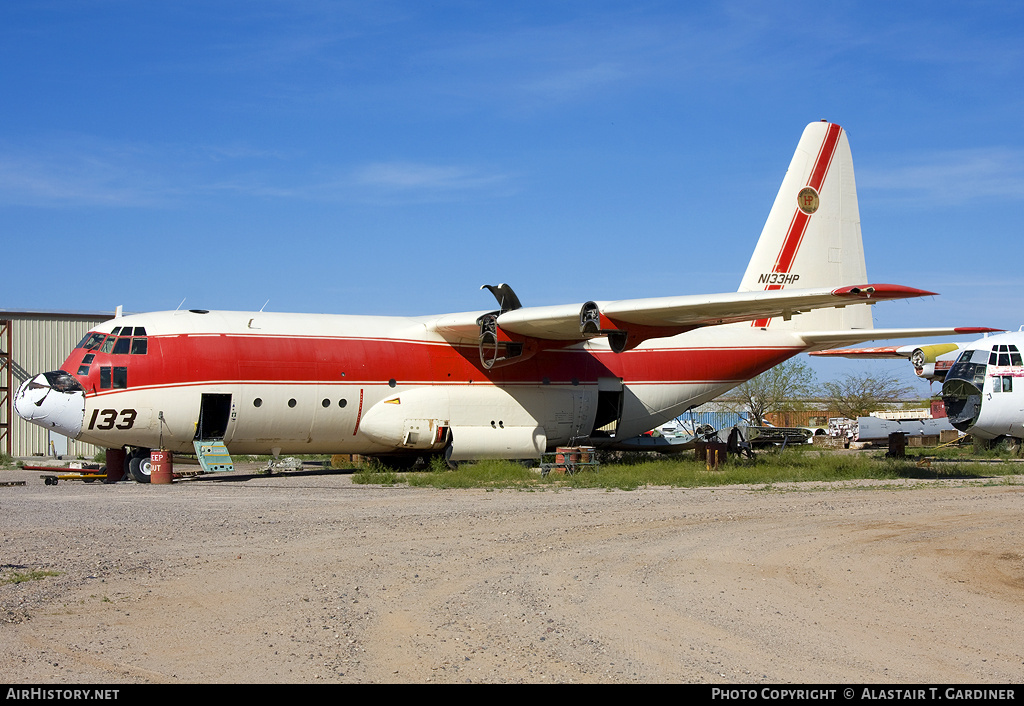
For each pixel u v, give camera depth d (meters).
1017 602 8.40
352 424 21.64
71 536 11.63
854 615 7.87
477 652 6.71
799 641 7.06
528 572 9.52
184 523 12.84
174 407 20.06
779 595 8.59
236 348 20.61
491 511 14.31
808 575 9.51
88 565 9.70
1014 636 7.26
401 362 22.11
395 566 9.78
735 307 19.20
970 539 11.80
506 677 6.15
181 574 9.27
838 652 6.79
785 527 12.72
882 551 10.91
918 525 12.96
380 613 7.76
